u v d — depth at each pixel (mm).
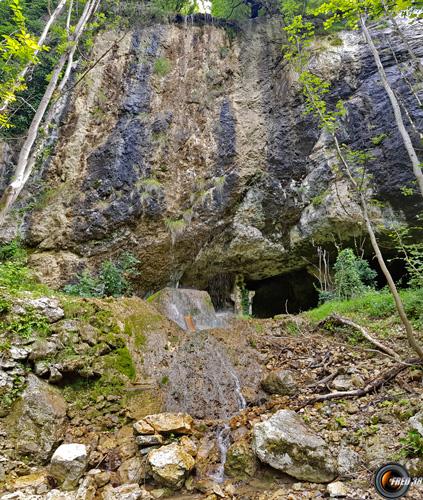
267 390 3910
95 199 9273
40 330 3668
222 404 3797
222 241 9695
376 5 4113
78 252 8898
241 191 9672
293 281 11109
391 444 2648
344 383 3600
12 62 5258
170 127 10336
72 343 3744
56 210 9031
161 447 2951
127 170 9609
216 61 11391
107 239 9094
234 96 10805
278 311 12062
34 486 2646
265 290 11867
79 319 4008
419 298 4832
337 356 4254
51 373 3434
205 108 10680
